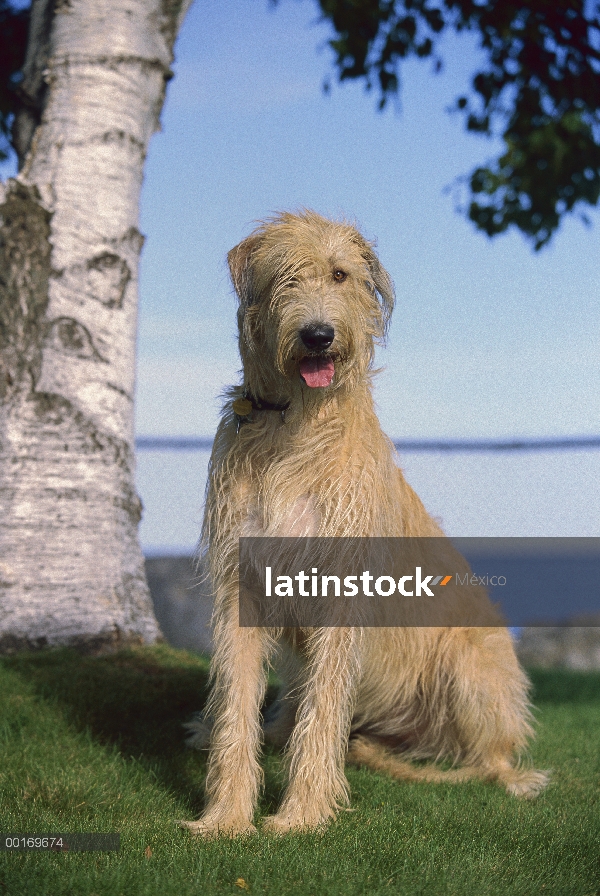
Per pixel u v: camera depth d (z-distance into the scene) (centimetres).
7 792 409
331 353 404
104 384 658
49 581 619
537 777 501
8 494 618
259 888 314
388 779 499
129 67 693
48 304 643
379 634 480
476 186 1142
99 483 645
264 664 448
